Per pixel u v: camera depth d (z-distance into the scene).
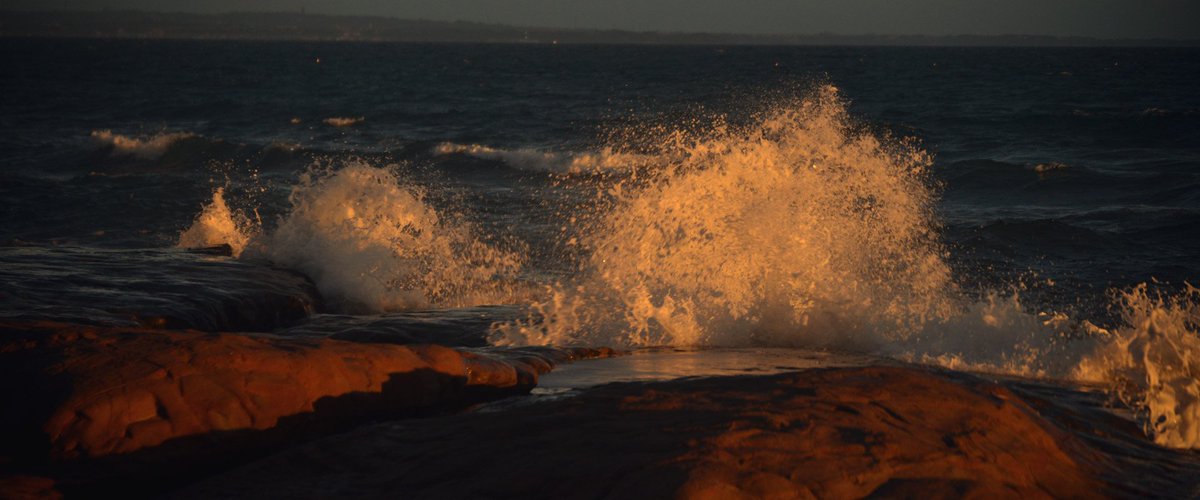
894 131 23.19
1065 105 33.03
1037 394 4.54
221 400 3.43
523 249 9.98
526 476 2.68
